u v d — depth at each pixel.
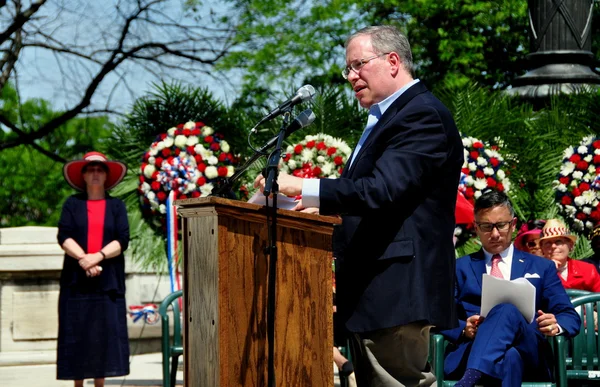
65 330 10.42
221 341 4.68
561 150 13.51
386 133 5.44
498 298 7.20
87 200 10.72
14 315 14.25
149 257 13.57
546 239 9.82
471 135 13.20
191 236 4.94
